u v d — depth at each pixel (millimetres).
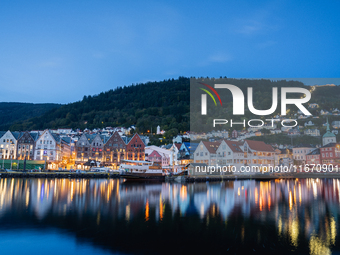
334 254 17547
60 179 86750
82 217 27109
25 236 20844
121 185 66125
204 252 17750
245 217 27703
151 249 18172
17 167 107438
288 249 18422
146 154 136000
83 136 132375
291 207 33688
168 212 30062
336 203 37188
